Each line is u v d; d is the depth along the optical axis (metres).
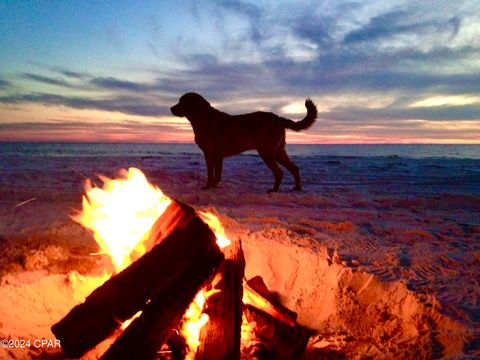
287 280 1.14
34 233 1.45
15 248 1.26
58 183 2.94
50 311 0.90
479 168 5.05
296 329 0.79
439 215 2.02
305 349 0.80
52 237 1.40
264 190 2.87
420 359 0.73
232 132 2.76
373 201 2.41
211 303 0.78
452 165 5.58
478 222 1.85
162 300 0.72
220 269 0.84
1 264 1.14
